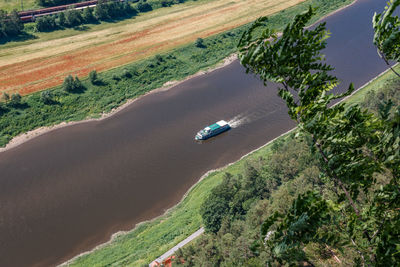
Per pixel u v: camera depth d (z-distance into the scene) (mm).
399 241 10312
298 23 10648
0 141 88375
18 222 66938
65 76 114188
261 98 103250
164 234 61844
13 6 150375
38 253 60938
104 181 76500
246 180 64188
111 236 63656
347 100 93812
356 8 158375
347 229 11914
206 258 49500
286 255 10297
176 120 96625
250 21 154750
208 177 75875
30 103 100062
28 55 124938
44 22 139250
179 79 117375
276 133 88438
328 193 15602
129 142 88625
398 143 10508
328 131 11047
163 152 84625
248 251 42250
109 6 155500
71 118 98062
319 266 24219
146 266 52969
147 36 143500
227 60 127750
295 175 61938
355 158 11102
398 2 10539
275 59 11023
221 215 58656
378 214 11641
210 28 150375
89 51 130250
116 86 111438
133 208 69562
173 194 72625
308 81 10977
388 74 104938
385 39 11102
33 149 86938
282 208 46344
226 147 84812
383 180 24141
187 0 180250
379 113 11344
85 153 85188
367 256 11477
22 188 74938
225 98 105250
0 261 59688
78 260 59000
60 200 71812
